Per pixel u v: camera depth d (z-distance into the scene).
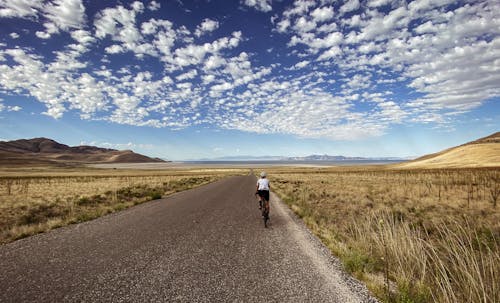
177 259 5.86
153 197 18.41
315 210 13.06
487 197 17.12
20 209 12.59
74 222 10.00
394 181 33.69
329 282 4.69
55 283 4.55
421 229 9.62
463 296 4.30
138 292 4.23
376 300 4.07
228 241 7.44
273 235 8.19
